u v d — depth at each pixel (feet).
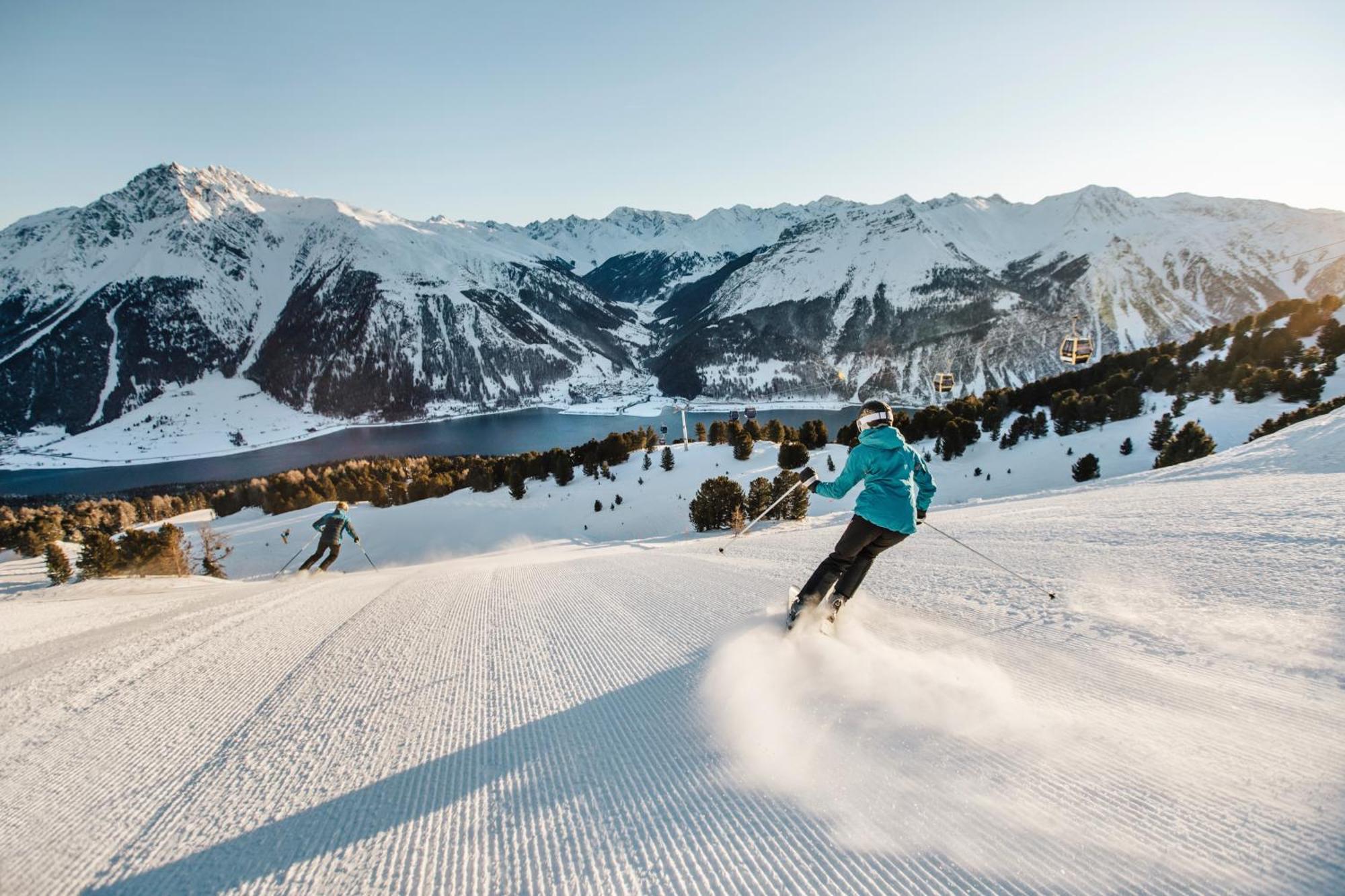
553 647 13.32
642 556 30.53
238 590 29.60
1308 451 43.60
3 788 8.30
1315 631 9.79
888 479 11.32
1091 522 23.99
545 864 6.25
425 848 6.62
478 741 8.97
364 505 177.99
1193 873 5.20
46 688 12.34
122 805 7.78
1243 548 15.92
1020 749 7.25
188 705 11.04
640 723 9.04
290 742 9.32
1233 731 7.21
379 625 16.44
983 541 22.63
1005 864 5.58
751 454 183.11
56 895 6.15
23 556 115.14
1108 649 10.02
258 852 6.68
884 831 6.16
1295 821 5.64
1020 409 226.99
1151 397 188.14
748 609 14.82
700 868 6.01
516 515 150.00
